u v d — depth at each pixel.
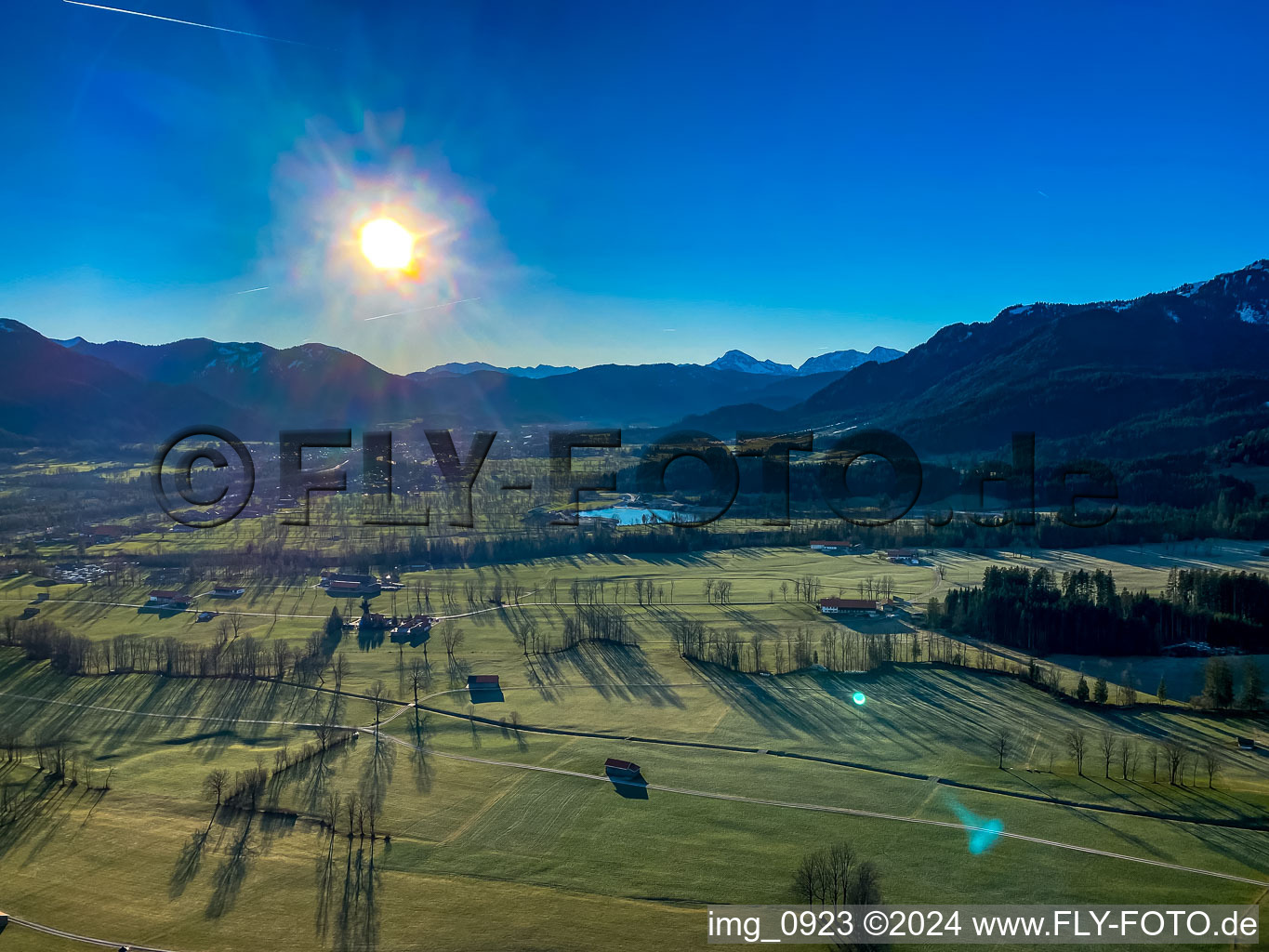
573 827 139.50
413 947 110.00
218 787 151.88
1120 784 153.75
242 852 133.75
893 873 124.94
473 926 114.00
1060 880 122.69
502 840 136.00
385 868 128.25
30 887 125.00
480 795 151.25
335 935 112.75
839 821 140.88
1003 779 156.12
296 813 145.88
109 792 155.38
